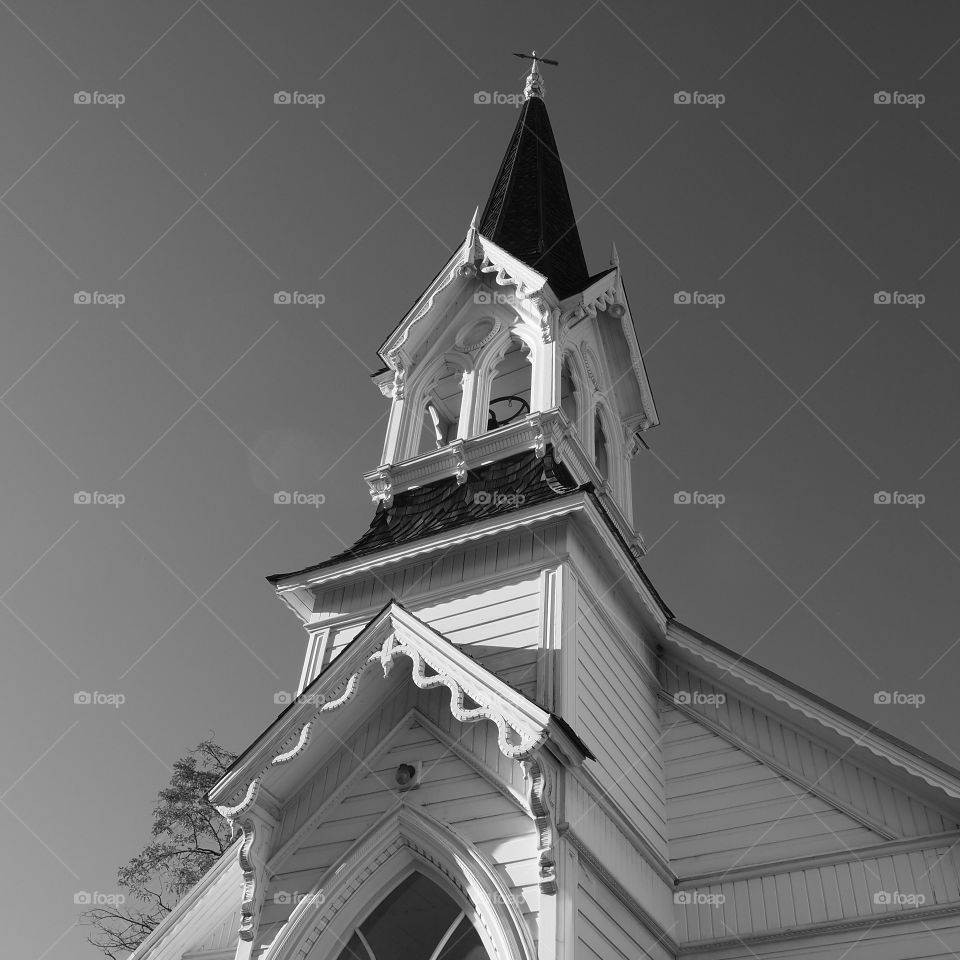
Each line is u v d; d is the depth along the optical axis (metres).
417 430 18.00
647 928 12.20
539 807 10.65
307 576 15.71
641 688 14.90
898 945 12.04
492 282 18.94
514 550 14.29
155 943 13.33
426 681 11.90
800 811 13.57
